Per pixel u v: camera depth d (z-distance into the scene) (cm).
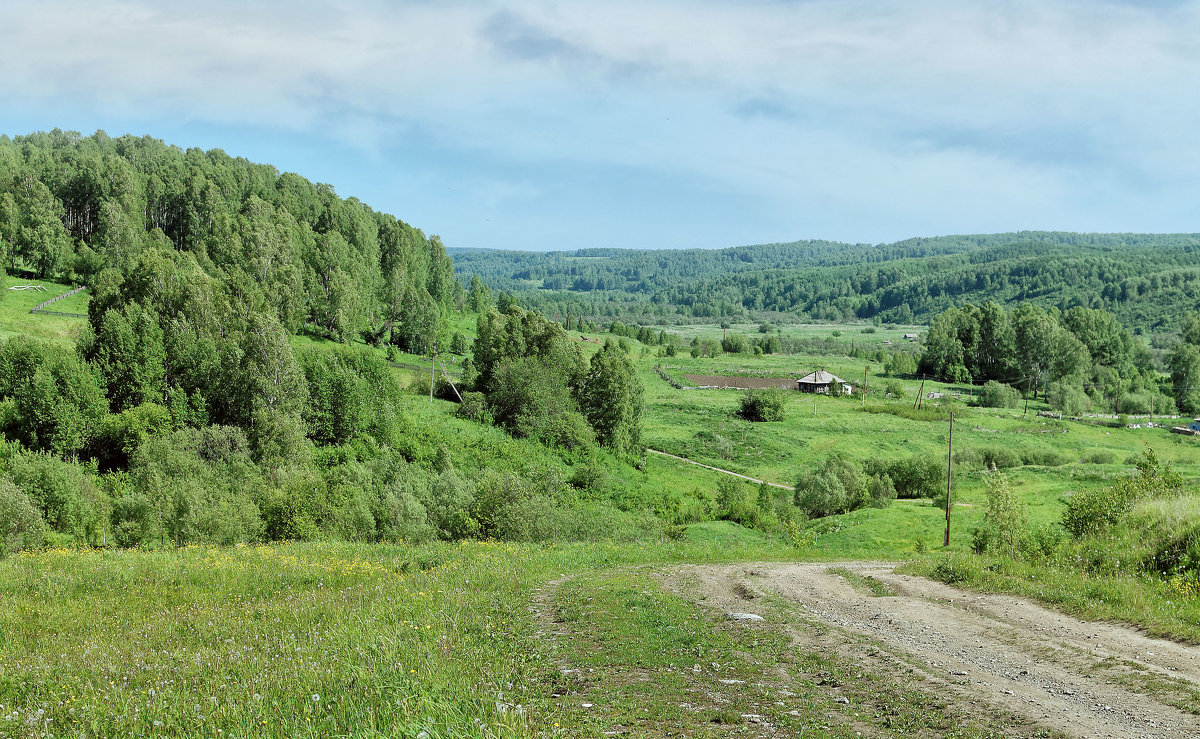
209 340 8812
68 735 827
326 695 882
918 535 6191
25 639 1756
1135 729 866
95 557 2916
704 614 1614
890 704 959
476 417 9994
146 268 9556
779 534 6600
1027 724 882
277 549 3209
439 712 761
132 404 7981
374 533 4500
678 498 8112
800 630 1443
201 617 1822
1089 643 1299
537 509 4575
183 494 4334
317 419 8225
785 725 866
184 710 866
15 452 6078
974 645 1314
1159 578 1839
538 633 1388
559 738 743
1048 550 2520
